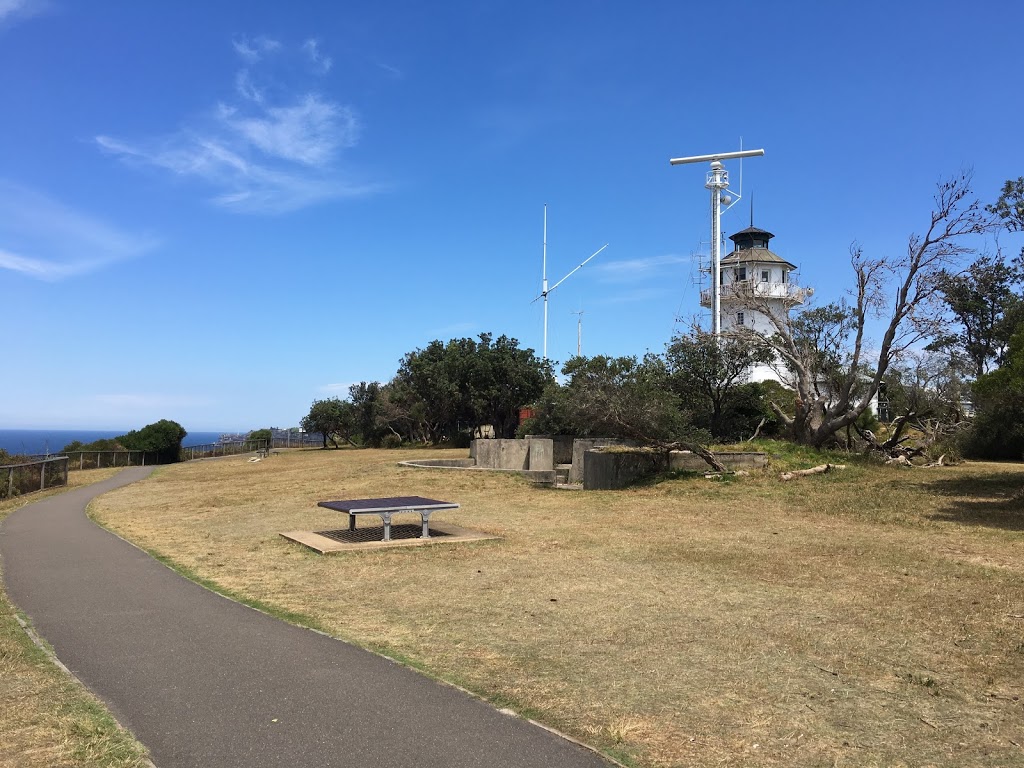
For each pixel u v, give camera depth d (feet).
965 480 60.18
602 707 14.75
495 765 12.09
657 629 20.68
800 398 80.59
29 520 48.91
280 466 103.30
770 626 20.97
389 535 36.29
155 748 12.73
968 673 16.98
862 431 84.07
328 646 18.89
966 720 14.26
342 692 15.48
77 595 25.25
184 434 149.48
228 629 20.62
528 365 153.28
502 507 53.98
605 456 71.05
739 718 14.26
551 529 41.91
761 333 82.53
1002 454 96.84
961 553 32.99
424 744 12.91
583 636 19.99
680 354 85.05
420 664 17.42
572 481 84.07
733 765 12.21
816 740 13.29
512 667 17.26
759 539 37.73
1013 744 13.16
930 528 40.70
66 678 16.31
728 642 19.40
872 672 17.06
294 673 16.74
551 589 26.04
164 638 19.69
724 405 88.38
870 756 12.64
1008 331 86.69
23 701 14.85
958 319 92.02
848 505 49.93
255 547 36.11
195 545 36.91
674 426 70.49
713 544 36.19
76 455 116.16
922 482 59.41
